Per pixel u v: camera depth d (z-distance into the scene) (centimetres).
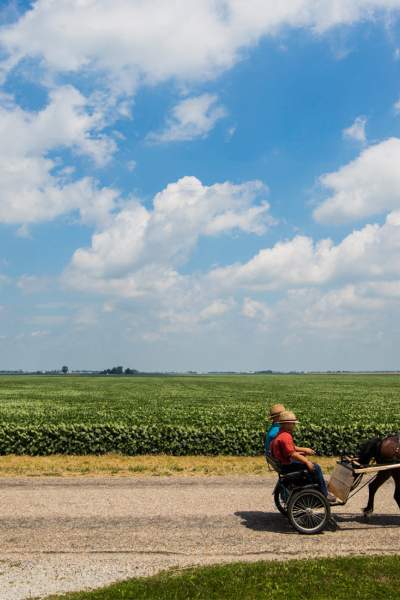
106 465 1825
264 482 1463
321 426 2164
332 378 15762
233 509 1172
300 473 1029
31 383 11581
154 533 998
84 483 1448
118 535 986
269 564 813
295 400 5809
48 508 1177
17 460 1972
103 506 1195
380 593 719
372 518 1110
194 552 895
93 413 3719
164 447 2105
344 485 1046
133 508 1177
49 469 1711
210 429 2122
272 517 1109
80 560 858
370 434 2144
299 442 2127
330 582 750
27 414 3588
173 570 805
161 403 5300
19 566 832
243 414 3503
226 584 742
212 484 1435
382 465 1060
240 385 10444
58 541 952
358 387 9438
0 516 1112
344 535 991
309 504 1007
